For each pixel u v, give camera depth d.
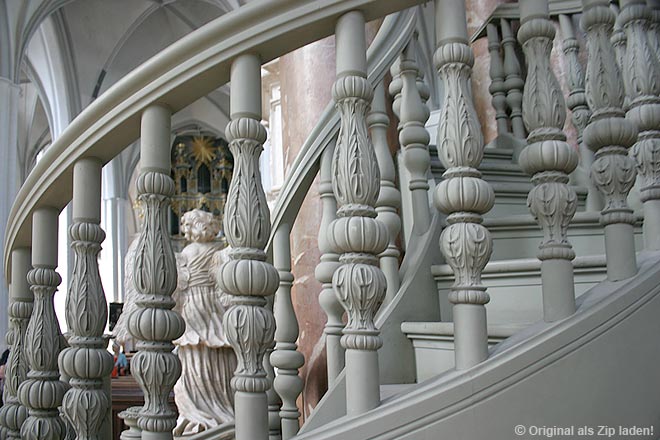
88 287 1.46
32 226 1.83
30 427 1.66
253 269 1.14
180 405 2.73
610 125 1.36
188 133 23.50
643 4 1.56
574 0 3.09
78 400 1.40
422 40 5.87
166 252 1.27
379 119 2.04
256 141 1.21
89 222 1.48
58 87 14.66
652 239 1.48
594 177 1.39
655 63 1.54
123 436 2.02
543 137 1.25
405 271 2.06
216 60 1.25
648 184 1.50
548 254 1.26
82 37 14.59
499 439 1.15
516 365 1.17
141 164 1.31
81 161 1.50
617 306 1.26
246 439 1.12
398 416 1.12
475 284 1.19
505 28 3.40
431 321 2.02
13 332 1.95
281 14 1.22
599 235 2.18
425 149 2.15
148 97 1.32
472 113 1.21
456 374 1.17
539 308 1.83
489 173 2.81
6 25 10.79
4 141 10.54
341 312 1.99
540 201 1.26
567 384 1.20
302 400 2.54
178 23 15.38
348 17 1.21
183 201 23.23
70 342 1.43
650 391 1.27
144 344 1.23
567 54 2.87
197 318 2.79
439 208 1.21
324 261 2.00
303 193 2.07
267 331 1.15
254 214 1.17
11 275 1.97
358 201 1.15
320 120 2.09
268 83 6.67
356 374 1.14
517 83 3.30
